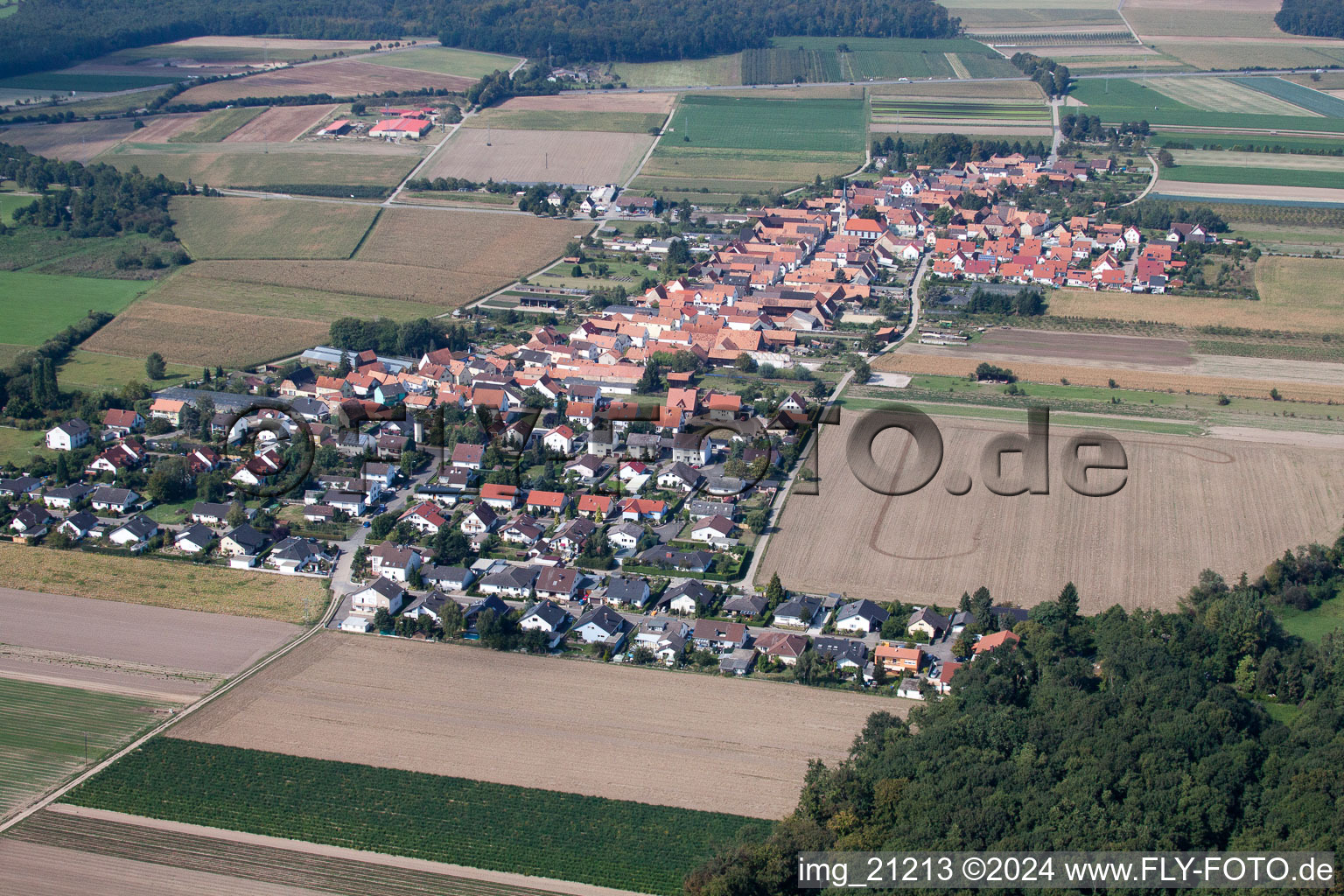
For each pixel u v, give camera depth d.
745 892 148.62
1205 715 176.12
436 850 163.00
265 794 172.88
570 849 163.12
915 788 162.25
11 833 164.38
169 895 154.12
